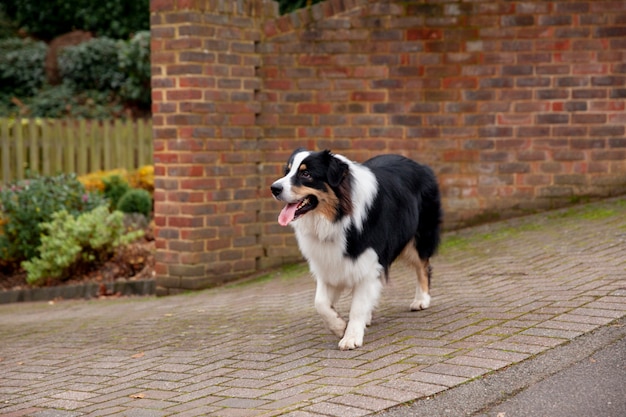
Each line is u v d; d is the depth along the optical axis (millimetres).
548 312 5137
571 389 3900
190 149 8516
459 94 8992
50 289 9484
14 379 5141
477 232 8805
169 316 7051
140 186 13375
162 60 8539
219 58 8609
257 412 3867
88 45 19016
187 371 4879
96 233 9812
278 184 4812
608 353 4289
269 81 9055
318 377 4387
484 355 4422
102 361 5430
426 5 8898
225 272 8852
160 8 8469
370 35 8969
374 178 5273
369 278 5117
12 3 20766
